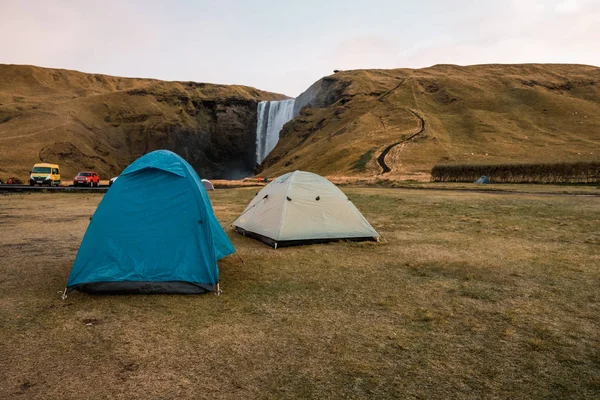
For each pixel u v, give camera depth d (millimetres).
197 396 3928
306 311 6297
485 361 4711
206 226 7453
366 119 116688
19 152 99812
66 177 98375
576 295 7047
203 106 174500
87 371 4383
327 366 4566
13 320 5762
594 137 99062
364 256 9914
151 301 6699
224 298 6883
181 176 7684
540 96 128625
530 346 5086
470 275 8266
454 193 28359
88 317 5945
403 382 4238
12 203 22703
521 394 4027
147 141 143500
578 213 17266
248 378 4285
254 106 182125
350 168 73750
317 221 11445
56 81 198500
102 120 146500
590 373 4430
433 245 11180
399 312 6266
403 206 20422
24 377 4227
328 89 170750
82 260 7055
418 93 138000
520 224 14695
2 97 147375
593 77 153750
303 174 12180
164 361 4633
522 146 92438
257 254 10102
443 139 95438
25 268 8555
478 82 146625
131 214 7336
